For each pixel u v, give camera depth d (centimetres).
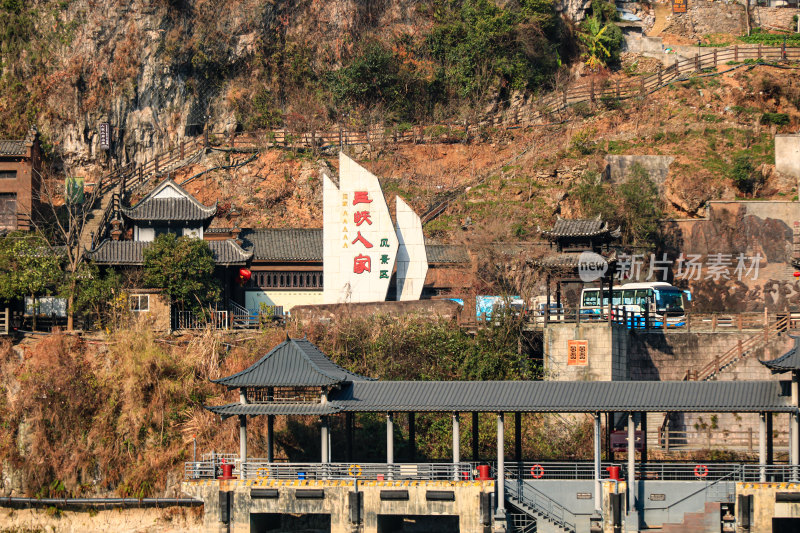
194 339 12975
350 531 10300
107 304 13525
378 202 14162
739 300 16012
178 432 12262
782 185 17662
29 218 16650
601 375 12300
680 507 10362
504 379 12800
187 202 15612
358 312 13612
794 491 10050
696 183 17312
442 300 13700
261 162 19225
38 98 19838
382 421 12425
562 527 10294
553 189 17900
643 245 16262
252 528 10506
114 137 19950
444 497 10294
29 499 11969
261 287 15475
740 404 10206
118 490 11994
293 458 12075
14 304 13862
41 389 12456
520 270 15562
